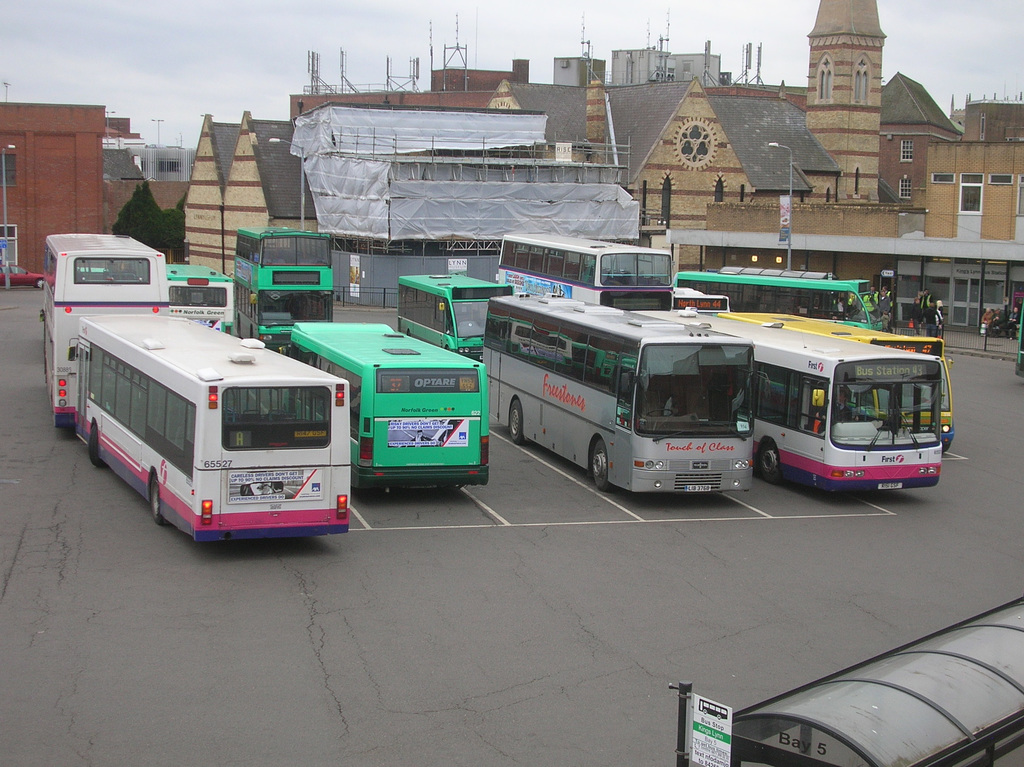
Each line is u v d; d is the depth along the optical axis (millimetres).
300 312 38875
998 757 6836
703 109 67125
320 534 15680
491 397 27703
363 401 18875
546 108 73625
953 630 8461
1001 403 32719
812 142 73188
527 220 62875
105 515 17656
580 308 24641
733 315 28828
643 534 18062
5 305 53688
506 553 16594
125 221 74938
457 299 34594
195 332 20375
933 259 52875
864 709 6840
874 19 72688
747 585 15422
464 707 10828
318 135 66062
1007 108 88500
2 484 19453
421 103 99125
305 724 10281
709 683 11680
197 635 12539
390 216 59188
